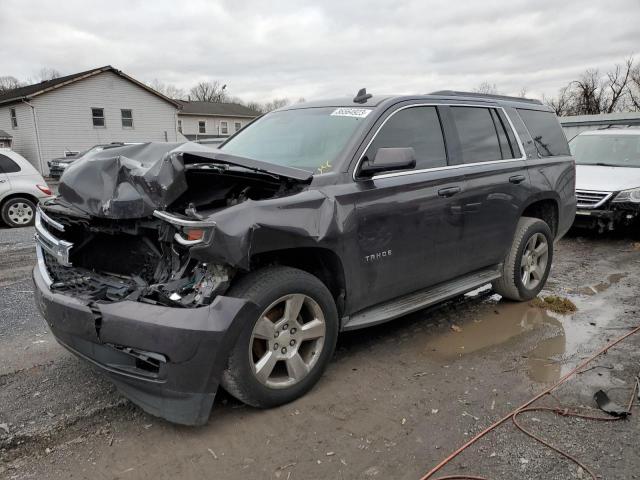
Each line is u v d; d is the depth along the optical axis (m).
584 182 8.52
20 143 30.25
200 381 2.71
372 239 3.51
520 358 3.96
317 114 4.16
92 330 2.79
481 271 4.87
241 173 3.05
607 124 16.58
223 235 2.67
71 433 2.91
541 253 5.33
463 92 4.77
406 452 2.76
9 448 2.77
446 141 4.25
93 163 3.17
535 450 2.78
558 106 55.28
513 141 4.99
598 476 2.56
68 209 3.29
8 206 10.34
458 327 4.59
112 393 3.35
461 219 4.21
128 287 2.98
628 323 4.74
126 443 2.83
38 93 28.12
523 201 4.88
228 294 2.91
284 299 3.02
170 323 2.63
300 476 2.57
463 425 3.02
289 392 3.16
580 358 3.97
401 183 3.72
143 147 3.28
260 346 3.06
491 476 2.57
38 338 4.27
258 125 4.54
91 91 30.03
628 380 3.59
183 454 2.73
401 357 3.96
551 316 4.94
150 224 2.94
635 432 2.95
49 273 3.36
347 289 3.44
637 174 8.57
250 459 2.70
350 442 2.84
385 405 3.23
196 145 3.16
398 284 3.83
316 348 3.29
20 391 3.37
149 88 31.95
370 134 3.68
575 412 3.16
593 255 7.64
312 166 3.54
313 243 3.10
